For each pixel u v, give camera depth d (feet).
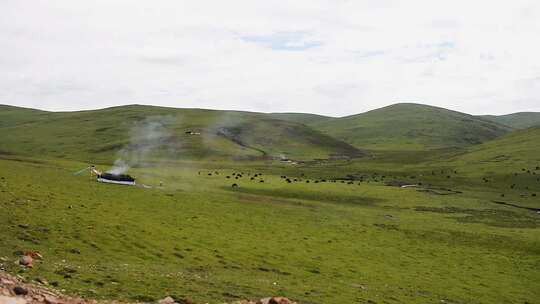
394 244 217.97
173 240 164.55
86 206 192.54
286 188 364.99
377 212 302.86
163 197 256.32
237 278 127.54
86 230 152.56
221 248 165.58
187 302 87.40
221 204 262.06
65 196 205.67
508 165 545.85
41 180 243.60
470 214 318.45
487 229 270.67
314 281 139.74
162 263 134.62
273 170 549.95
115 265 119.24
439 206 341.41
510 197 394.93
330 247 194.39
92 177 300.20
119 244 146.51
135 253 140.77
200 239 173.58
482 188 440.86
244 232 199.93
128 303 80.18
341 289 132.67
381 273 165.17
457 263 195.72
